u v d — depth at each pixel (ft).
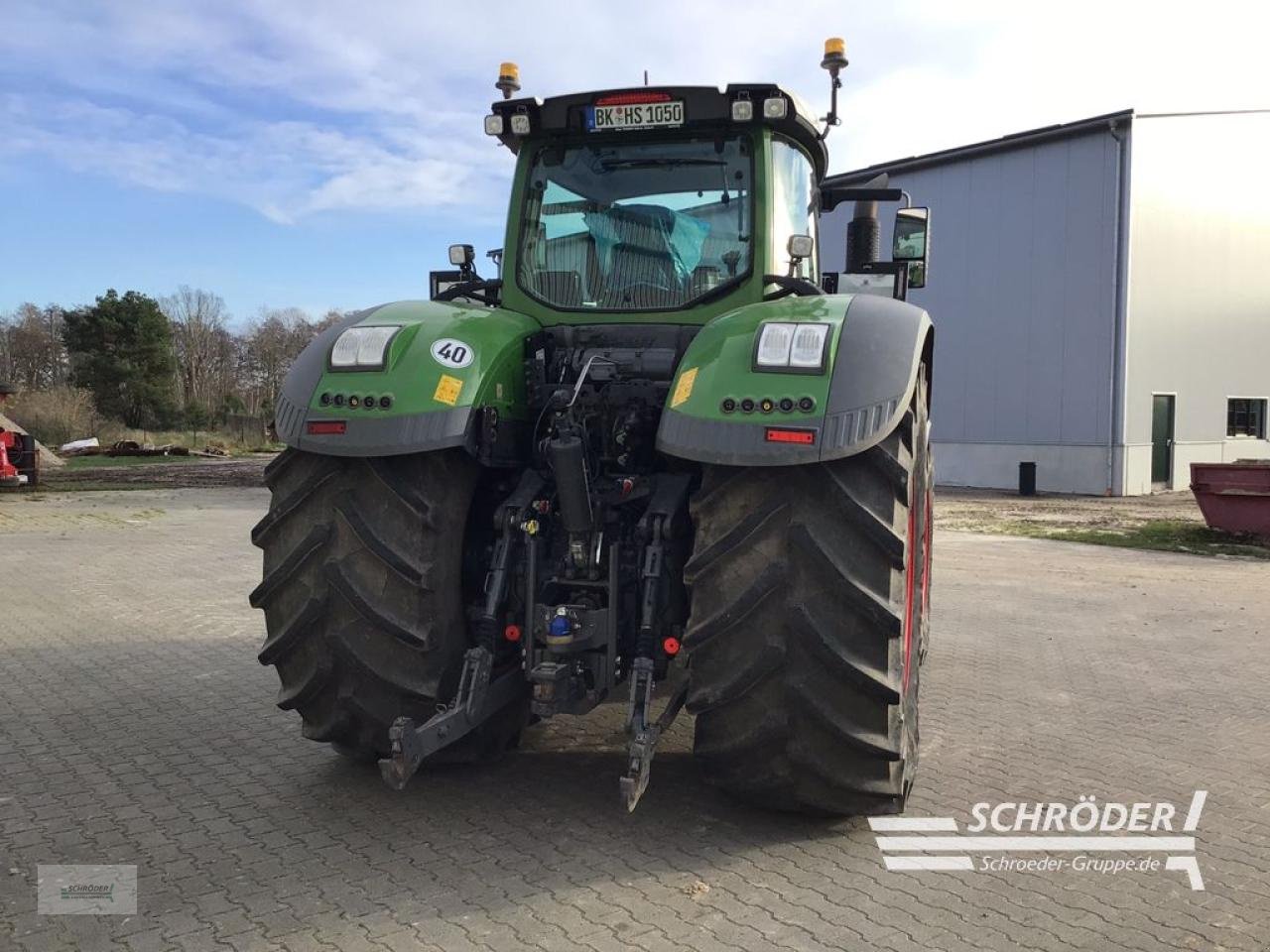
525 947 8.66
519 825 11.23
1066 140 65.62
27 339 217.56
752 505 9.85
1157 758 14.02
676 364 12.07
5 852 10.57
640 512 11.68
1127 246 63.36
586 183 13.15
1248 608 26.13
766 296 12.62
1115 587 29.45
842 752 10.12
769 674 9.84
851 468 9.74
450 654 10.93
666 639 10.96
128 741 14.26
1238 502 41.01
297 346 237.04
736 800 11.94
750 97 12.21
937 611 25.36
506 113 12.90
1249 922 9.31
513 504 11.41
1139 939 8.96
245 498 53.31
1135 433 65.72
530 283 13.30
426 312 11.86
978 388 71.36
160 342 166.20
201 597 25.53
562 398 11.02
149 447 104.47
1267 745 14.65
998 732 15.19
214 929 8.95
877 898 9.64
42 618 22.88
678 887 9.80
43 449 76.28
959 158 70.74
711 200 12.68
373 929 8.95
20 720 15.24
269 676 17.85
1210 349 70.23
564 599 11.46
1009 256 69.10
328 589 10.77
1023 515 53.31
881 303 10.76
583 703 11.03
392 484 10.69
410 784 12.48
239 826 11.23
